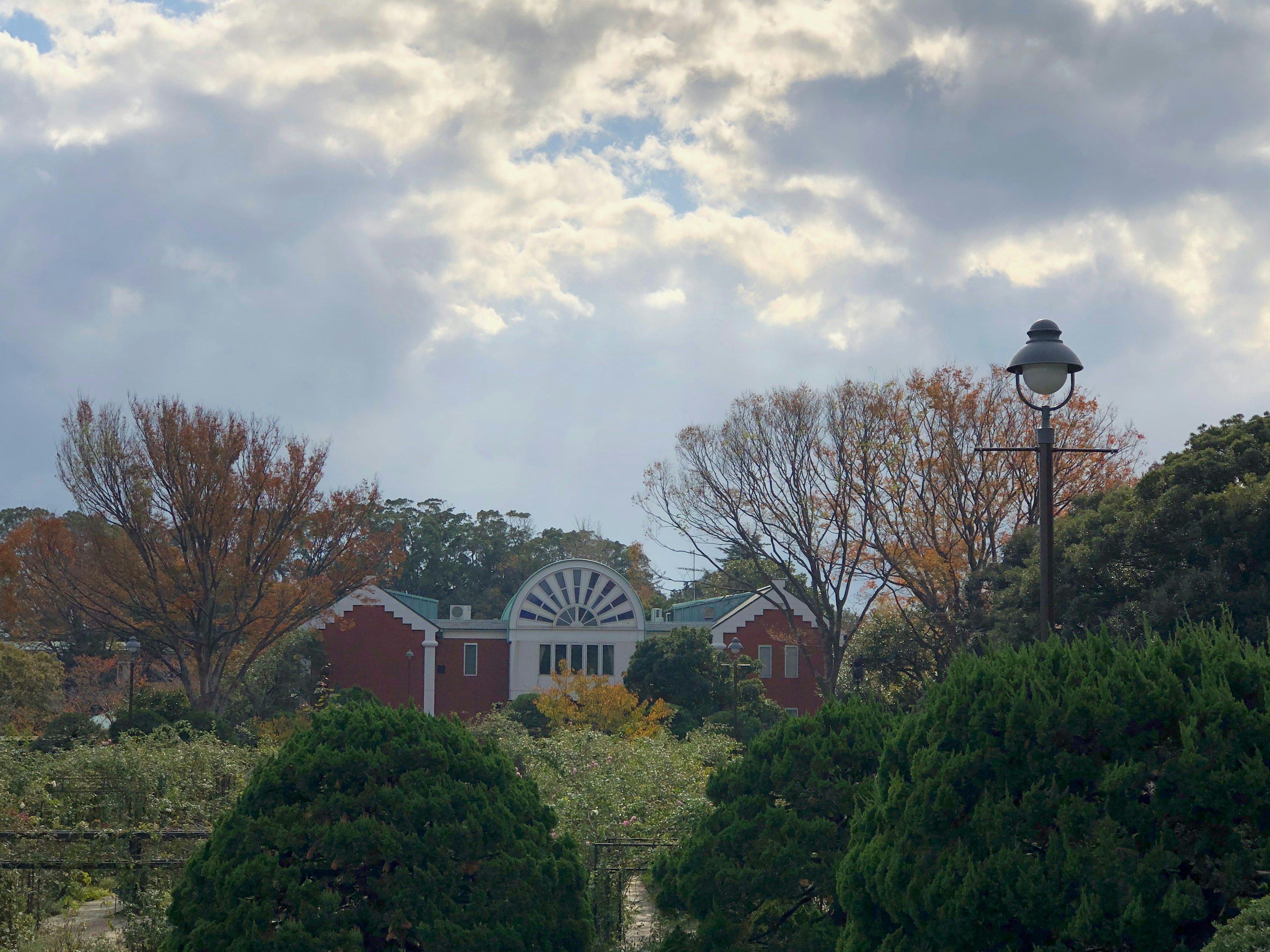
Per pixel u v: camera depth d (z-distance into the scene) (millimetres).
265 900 7703
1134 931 5758
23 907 12391
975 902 6137
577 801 14156
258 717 46719
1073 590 27453
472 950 7785
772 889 8812
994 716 6562
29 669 41188
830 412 39156
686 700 45062
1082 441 36906
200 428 39625
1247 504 24875
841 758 9406
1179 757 6004
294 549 43188
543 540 101562
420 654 54969
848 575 40031
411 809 8109
